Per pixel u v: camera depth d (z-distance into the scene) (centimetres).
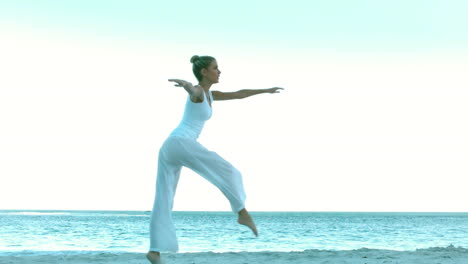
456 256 664
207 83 367
